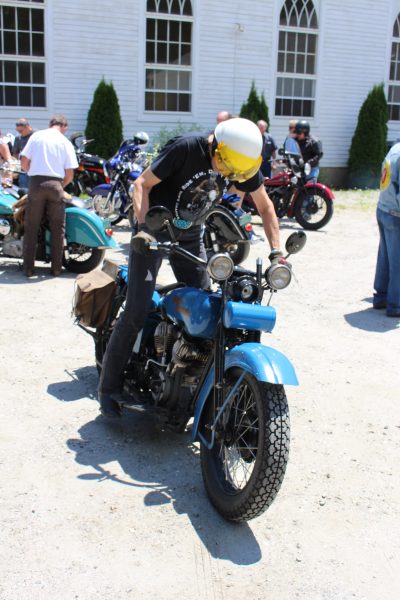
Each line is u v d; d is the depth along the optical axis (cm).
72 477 364
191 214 354
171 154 362
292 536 324
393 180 648
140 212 368
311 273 864
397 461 402
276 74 1822
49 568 292
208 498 348
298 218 1198
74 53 1580
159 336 380
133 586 283
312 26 1856
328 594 285
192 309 344
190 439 413
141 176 375
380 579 297
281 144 1880
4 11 1510
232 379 338
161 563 299
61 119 775
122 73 1636
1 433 409
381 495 364
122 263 485
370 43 1930
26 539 310
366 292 780
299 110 1897
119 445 401
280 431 301
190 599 277
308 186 1184
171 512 337
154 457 390
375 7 1911
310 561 306
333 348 588
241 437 333
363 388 504
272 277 325
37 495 346
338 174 1975
